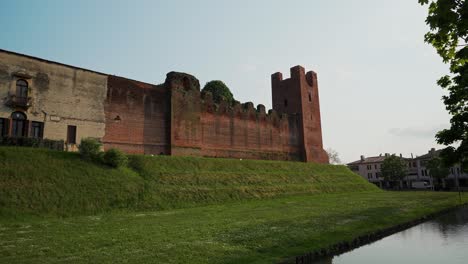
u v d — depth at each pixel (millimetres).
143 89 35500
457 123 9812
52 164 22641
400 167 76188
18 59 27094
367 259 12336
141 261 9984
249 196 29609
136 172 26719
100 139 31219
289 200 29922
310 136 58562
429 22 6434
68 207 19344
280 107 60906
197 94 40250
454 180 77500
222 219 18266
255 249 11789
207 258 10500
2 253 10695
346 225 16953
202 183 28953
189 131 38344
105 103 32156
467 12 5934
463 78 7727
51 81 28797
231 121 45219
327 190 39375
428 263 11852
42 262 9789
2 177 19406
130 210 21188
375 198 33406
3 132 25750
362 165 99438
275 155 51219
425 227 19500
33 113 27359
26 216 17359
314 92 62312
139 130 34312
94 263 9734
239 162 37938
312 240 13555
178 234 13938
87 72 31328
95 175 23438
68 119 29375
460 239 15922
